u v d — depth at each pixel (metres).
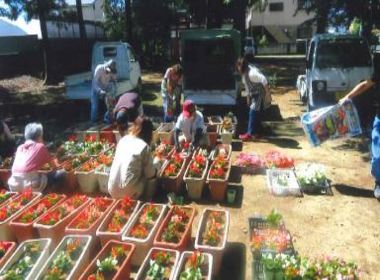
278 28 43.59
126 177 5.25
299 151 8.31
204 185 6.42
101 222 4.68
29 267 3.95
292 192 6.23
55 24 22.81
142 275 3.86
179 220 4.62
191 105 7.36
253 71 8.76
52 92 15.91
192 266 3.83
